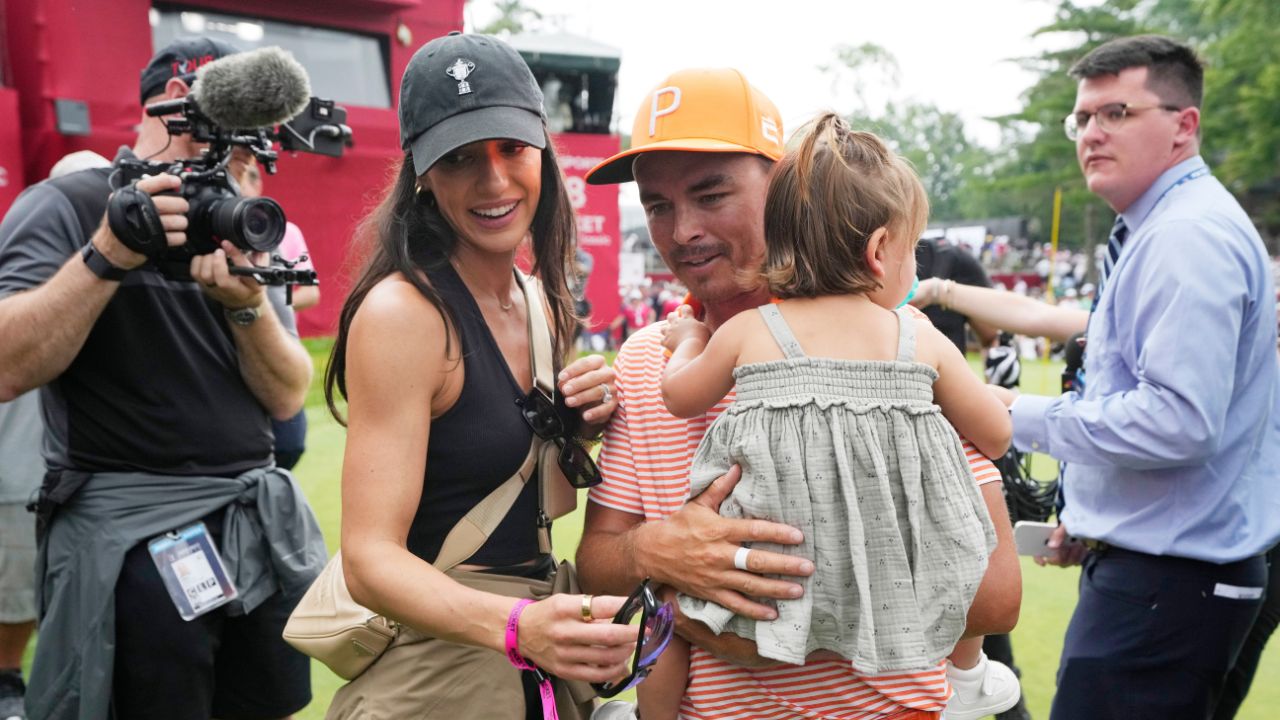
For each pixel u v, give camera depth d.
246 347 2.45
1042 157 41.22
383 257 1.72
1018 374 3.81
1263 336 2.31
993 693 2.25
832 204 1.55
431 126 1.66
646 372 1.90
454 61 1.67
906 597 1.49
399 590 1.55
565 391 1.84
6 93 6.08
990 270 39.16
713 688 1.70
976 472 1.70
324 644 1.78
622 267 23.81
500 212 1.73
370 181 8.26
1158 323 2.22
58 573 2.30
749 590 1.52
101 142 6.75
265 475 2.53
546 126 1.93
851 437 1.50
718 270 1.90
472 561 1.77
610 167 2.05
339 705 1.83
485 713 1.73
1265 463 2.34
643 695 1.77
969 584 1.51
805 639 1.49
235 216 2.12
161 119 2.50
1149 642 2.34
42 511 2.33
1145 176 2.49
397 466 1.61
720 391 1.66
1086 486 2.50
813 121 1.64
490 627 1.54
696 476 1.63
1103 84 2.51
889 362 1.54
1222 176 33.72
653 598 1.46
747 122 1.86
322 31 8.15
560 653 1.50
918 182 1.63
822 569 1.50
